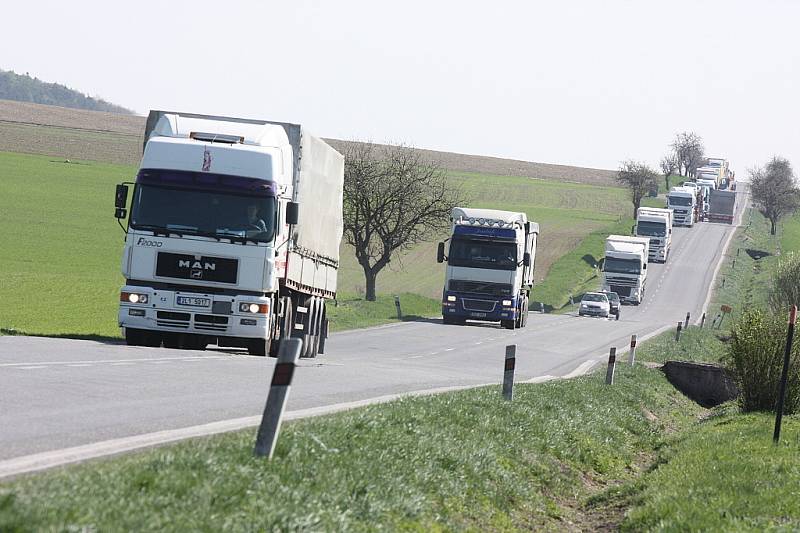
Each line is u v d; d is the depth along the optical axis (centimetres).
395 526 2203
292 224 5609
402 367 6762
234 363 5031
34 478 1822
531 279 14250
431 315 15762
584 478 4000
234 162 5503
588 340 12156
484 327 13150
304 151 6138
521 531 2852
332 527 1952
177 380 4016
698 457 4034
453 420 3734
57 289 12494
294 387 4384
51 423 2661
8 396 3086
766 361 5847
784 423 5081
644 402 6856
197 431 2766
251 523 1795
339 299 15462
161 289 5431
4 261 15238
